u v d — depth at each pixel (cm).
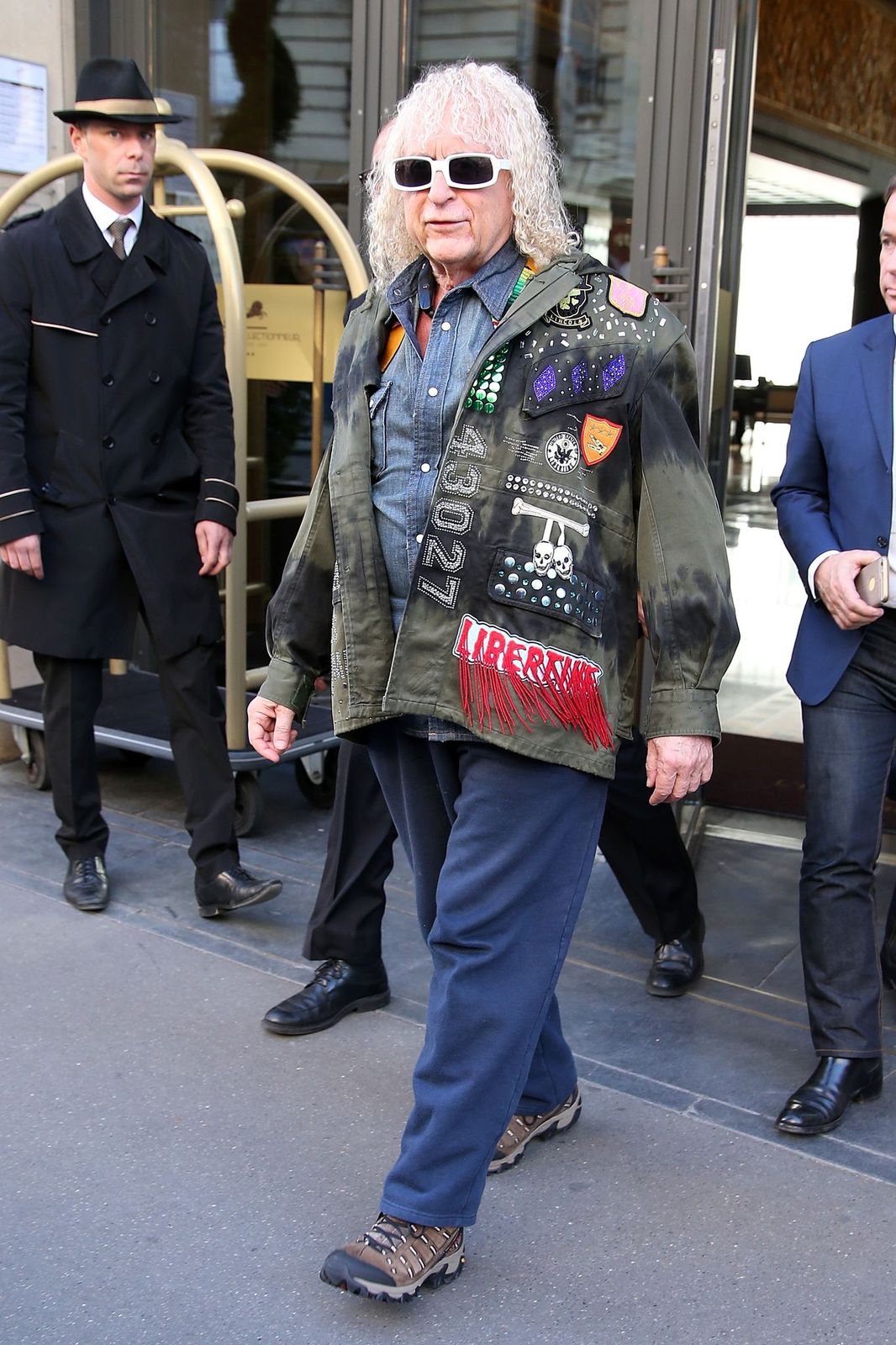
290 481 479
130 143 316
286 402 472
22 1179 237
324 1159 243
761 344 1518
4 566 336
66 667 337
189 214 377
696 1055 282
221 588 445
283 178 388
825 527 258
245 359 373
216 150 397
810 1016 262
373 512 204
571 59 385
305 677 229
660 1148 248
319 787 423
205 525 335
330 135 446
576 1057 280
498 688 191
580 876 202
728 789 427
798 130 823
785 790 420
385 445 202
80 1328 201
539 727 191
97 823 354
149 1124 254
